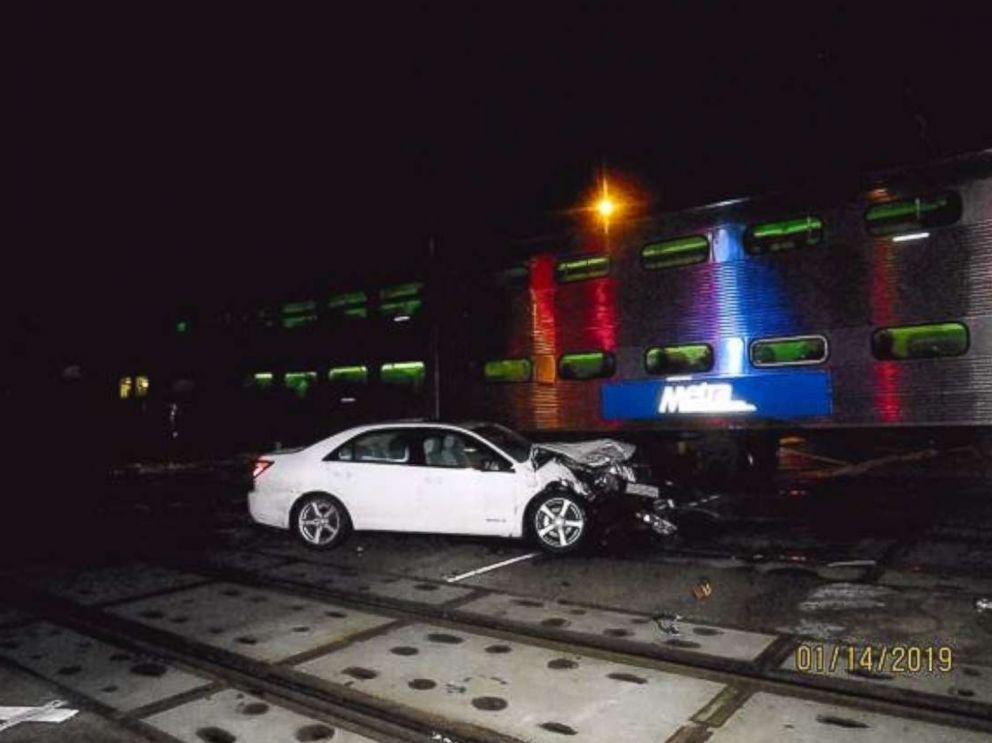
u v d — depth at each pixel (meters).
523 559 7.34
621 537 8.14
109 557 8.27
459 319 13.77
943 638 4.63
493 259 13.38
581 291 12.22
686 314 11.09
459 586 6.40
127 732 3.74
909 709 3.62
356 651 4.80
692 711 3.72
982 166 8.91
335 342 15.93
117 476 17.36
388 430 8.34
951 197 9.10
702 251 10.99
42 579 7.29
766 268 10.42
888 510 9.21
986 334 8.79
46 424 21.11
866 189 9.70
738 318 10.62
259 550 8.30
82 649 5.05
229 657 4.77
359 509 8.09
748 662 4.35
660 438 11.47
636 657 4.48
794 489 11.16
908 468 12.73
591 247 12.14
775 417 10.27
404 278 14.67
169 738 3.66
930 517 8.65
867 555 6.91
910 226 9.36
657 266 11.41
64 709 4.05
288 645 4.97
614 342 11.80
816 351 9.98
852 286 9.73
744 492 10.92
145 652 4.95
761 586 6.01
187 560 7.91
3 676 4.58
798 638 4.74
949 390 9.02
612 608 5.57
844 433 9.76
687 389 11.06
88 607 6.14
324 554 7.93
